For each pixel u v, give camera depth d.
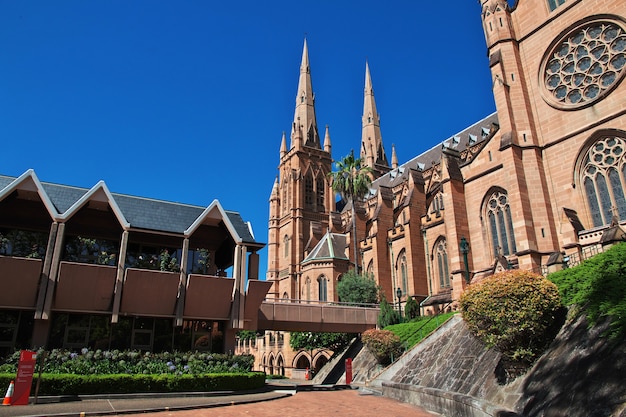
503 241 35.50
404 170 73.12
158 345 27.75
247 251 31.39
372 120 101.38
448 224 40.19
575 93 31.56
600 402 10.15
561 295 16.83
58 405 17.58
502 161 33.44
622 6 29.19
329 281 60.50
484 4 38.31
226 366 26.19
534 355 15.53
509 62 35.22
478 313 16.25
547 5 34.34
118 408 17.77
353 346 44.50
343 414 17.61
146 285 26.47
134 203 29.88
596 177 29.39
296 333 53.75
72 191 28.56
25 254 26.58
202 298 28.09
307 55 99.94
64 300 25.02
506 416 11.79
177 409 18.50
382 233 58.69
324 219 85.44
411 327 34.81
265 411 18.47
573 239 27.44
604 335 12.20
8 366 20.56
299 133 88.75
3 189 24.44
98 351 23.19
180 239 31.00
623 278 13.27
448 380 20.97
